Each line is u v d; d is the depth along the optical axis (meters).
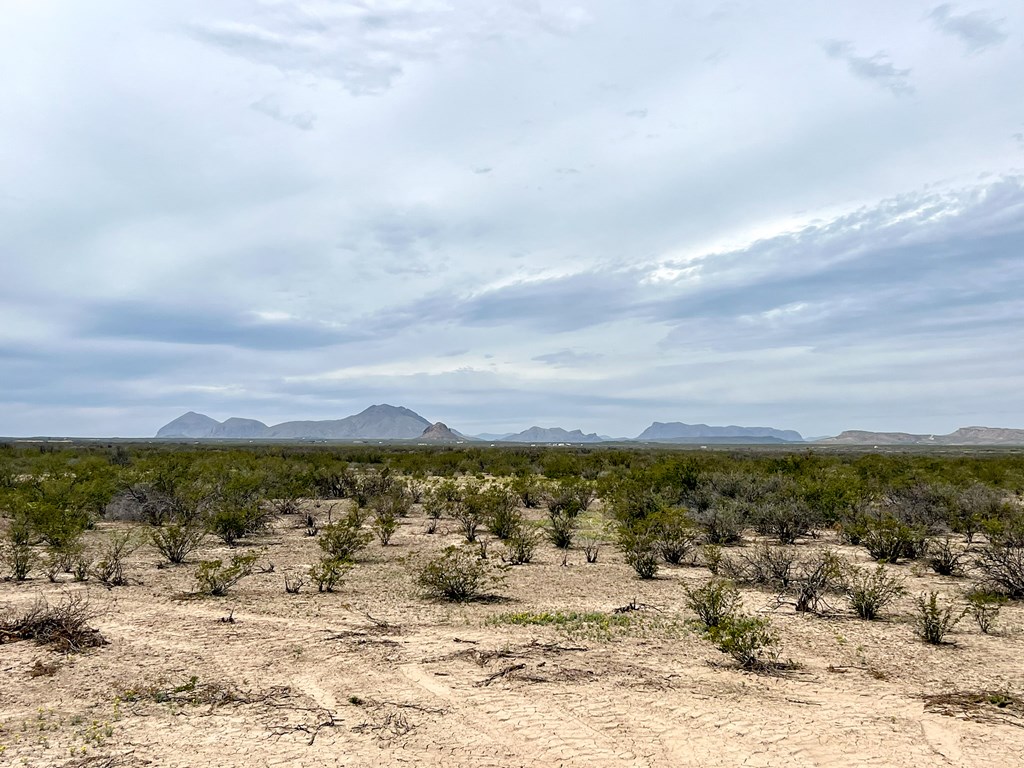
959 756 6.20
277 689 7.91
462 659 9.12
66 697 7.60
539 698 7.66
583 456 58.50
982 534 20.53
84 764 5.98
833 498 23.31
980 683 8.28
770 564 14.88
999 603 11.21
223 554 17.94
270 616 11.48
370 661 8.99
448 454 62.16
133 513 24.47
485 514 23.19
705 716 7.14
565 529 20.08
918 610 12.16
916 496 24.05
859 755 6.21
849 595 12.73
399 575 15.29
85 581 14.20
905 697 7.76
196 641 9.88
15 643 9.59
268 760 6.08
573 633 10.60
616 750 6.31
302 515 25.20
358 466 47.69
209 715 7.12
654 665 8.95
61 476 28.52
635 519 21.84
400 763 6.04
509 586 14.34
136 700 7.53
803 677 8.49
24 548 15.20
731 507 21.88
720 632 9.62
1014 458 51.03
